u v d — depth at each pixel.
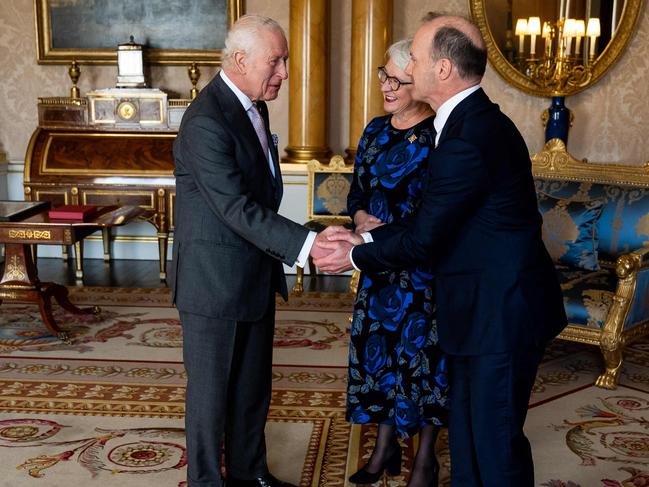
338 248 2.56
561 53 6.65
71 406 3.91
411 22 7.05
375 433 3.64
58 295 5.18
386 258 2.47
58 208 4.82
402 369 2.91
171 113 6.80
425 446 2.97
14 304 5.82
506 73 6.93
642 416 3.88
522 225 2.38
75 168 6.64
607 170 5.06
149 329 5.25
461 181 2.29
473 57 2.36
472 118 2.33
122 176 6.60
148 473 3.20
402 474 3.24
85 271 6.98
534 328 2.37
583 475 3.23
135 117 6.80
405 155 2.89
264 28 2.55
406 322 2.91
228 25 7.16
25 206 4.98
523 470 2.38
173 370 4.46
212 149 2.50
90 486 3.08
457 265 2.41
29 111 7.40
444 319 2.45
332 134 7.29
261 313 2.72
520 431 2.40
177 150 2.66
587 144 7.09
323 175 6.40
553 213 4.97
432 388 2.89
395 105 2.90
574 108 7.05
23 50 7.32
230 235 2.62
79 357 4.68
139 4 7.16
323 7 6.81
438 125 2.46
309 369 4.50
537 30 6.79
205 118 2.51
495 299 2.35
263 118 2.83
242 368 2.85
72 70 7.04
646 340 5.20
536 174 5.28
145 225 7.46
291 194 7.06
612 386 4.27
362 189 3.07
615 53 6.82
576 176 5.16
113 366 4.52
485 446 2.38
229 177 2.52
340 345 4.96
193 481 2.71
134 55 6.86
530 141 7.12
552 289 2.46
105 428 3.65
